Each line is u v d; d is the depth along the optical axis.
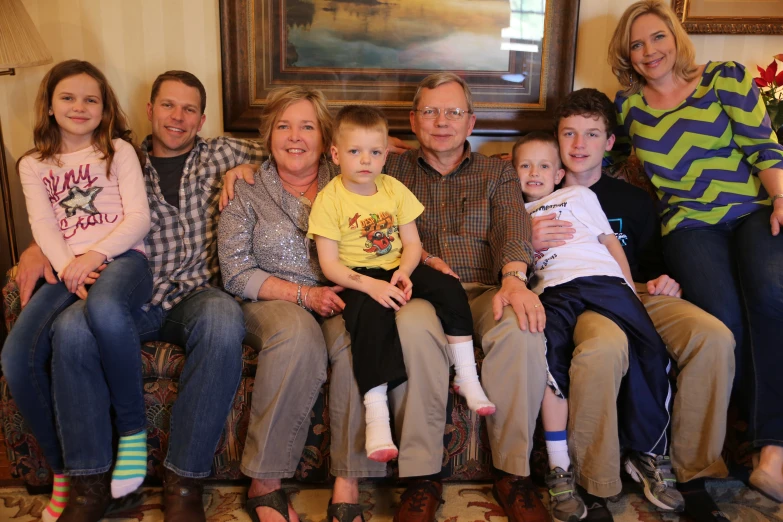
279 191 1.89
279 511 1.60
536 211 2.05
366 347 1.59
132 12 2.35
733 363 1.71
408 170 2.10
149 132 2.45
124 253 1.84
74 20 2.34
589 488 1.67
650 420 1.69
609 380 1.64
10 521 1.64
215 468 1.75
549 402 1.71
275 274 1.88
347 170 1.73
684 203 2.08
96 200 1.84
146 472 1.72
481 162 2.07
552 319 1.76
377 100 2.43
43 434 1.63
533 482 1.82
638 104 2.21
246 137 2.46
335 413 1.65
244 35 2.34
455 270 2.01
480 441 1.75
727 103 2.03
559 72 2.41
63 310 1.69
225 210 1.90
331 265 1.75
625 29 2.13
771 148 1.96
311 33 2.37
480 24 2.39
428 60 2.41
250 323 1.75
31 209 1.81
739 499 1.77
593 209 2.01
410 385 1.60
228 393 1.64
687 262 1.97
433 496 1.64
